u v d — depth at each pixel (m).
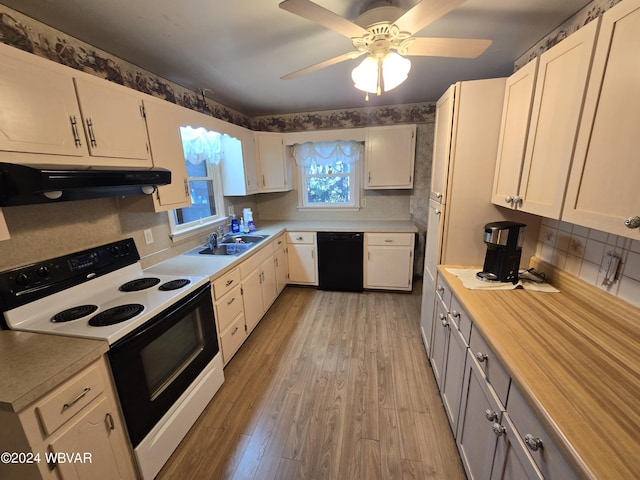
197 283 1.72
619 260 1.18
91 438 1.08
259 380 2.07
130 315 1.31
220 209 3.12
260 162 3.37
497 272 1.59
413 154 3.33
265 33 1.57
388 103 3.30
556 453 0.70
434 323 2.03
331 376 2.09
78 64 1.59
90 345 1.11
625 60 0.79
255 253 2.65
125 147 1.55
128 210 1.82
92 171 1.23
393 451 1.52
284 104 3.16
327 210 3.92
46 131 1.17
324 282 3.57
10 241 1.28
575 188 1.00
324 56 1.89
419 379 2.04
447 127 1.74
